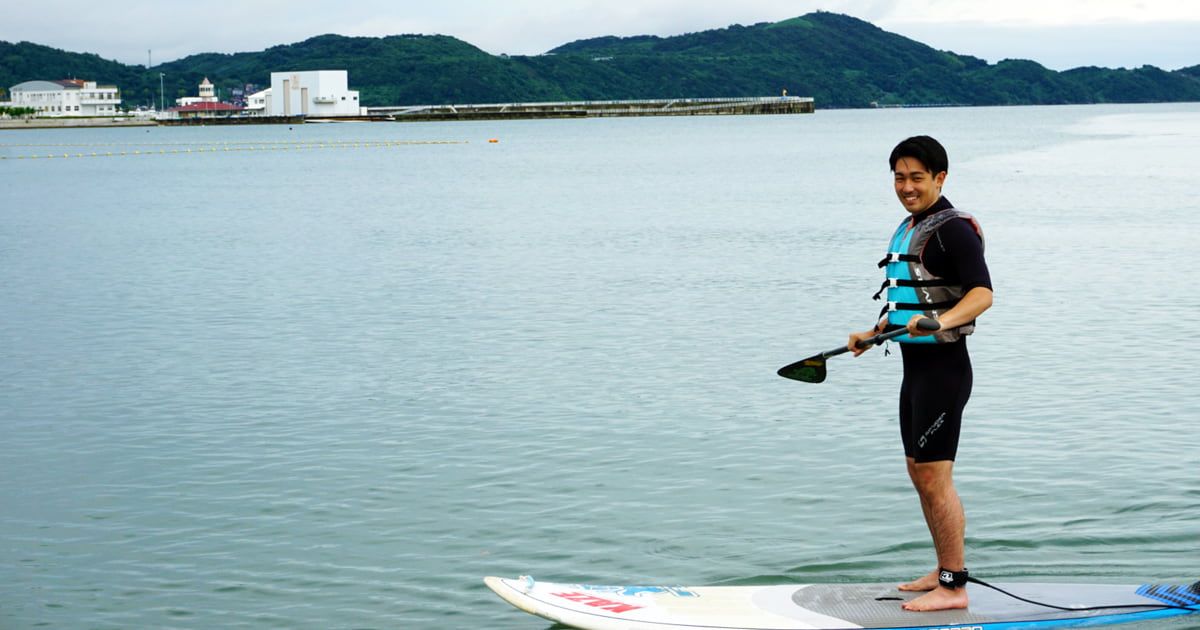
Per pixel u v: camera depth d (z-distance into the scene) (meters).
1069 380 12.24
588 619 6.61
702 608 6.76
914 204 6.44
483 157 78.06
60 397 12.55
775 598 6.88
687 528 8.40
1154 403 11.28
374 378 13.14
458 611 7.20
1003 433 10.41
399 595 7.43
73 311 17.98
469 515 8.77
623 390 12.35
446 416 11.48
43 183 54.72
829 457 9.92
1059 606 6.71
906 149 6.39
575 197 40.44
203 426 11.33
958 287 6.40
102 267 23.12
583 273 21.03
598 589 7.02
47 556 8.15
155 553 8.16
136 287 20.38
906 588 6.96
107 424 11.47
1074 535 8.02
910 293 6.45
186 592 7.53
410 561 7.95
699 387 12.41
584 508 8.85
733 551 7.96
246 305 18.28
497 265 22.36
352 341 15.27
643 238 26.61
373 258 23.83
